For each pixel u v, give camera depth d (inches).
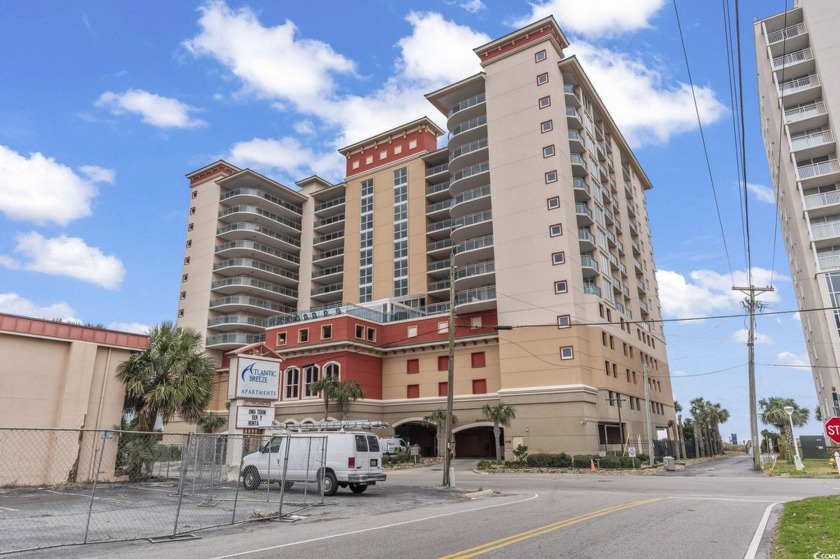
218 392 2655.0
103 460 849.5
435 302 2413.9
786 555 301.9
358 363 2080.5
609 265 2121.1
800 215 1895.9
